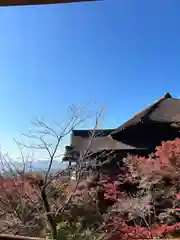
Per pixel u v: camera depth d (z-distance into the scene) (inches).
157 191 407.2
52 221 328.8
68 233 335.0
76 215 386.3
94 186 454.9
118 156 632.4
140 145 688.4
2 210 351.9
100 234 342.3
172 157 427.5
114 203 428.1
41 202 353.1
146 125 744.3
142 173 432.5
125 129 737.6
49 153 364.2
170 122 719.1
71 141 698.2
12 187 356.2
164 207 396.2
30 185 361.4
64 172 366.3
